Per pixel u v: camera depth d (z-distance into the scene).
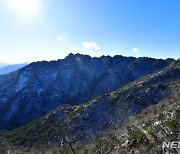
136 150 35.34
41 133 118.69
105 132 94.75
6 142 124.38
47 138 109.88
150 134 38.53
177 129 35.31
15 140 123.25
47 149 99.50
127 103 114.69
